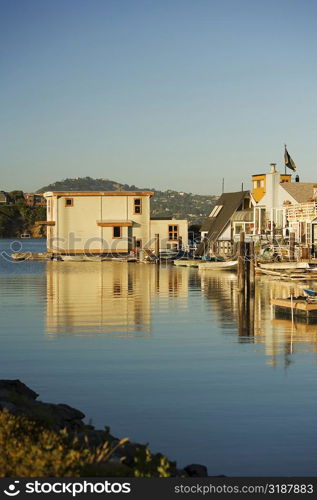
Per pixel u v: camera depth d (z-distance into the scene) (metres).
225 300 42.75
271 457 14.88
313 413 17.86
